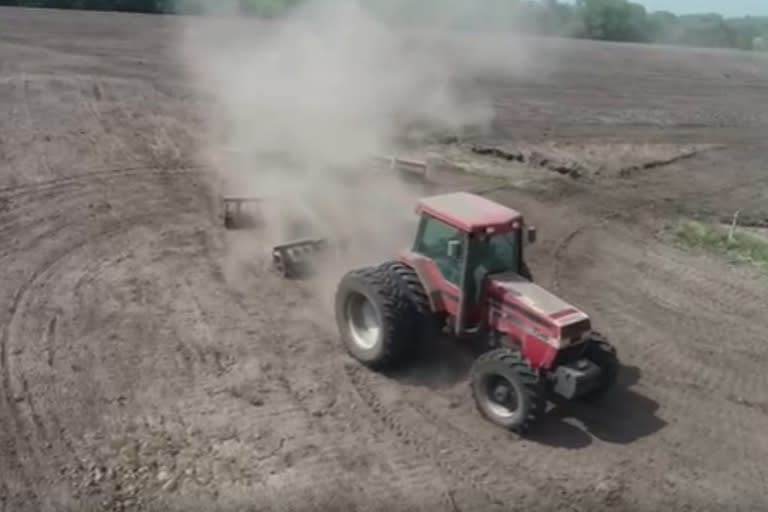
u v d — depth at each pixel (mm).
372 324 10055
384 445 8617
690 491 8297
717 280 14070
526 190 18672
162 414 8828
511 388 8789
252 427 8719
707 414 9727
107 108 22641
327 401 9328
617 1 61406
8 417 8555
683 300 13117
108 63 29562
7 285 11641
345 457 8359
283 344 10547
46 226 14062
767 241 16281
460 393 9648
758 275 14430
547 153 22172
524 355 9016
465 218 9266
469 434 8906
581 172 20656
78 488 7594
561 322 8586
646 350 11242
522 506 7883
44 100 22875
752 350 11453
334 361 10195
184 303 11531
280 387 9539
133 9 54312
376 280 9711
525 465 8477
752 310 12875
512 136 24000
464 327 9438
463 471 8305
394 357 9727
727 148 25219
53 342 10141
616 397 9938
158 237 13969
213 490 7699
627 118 28766
